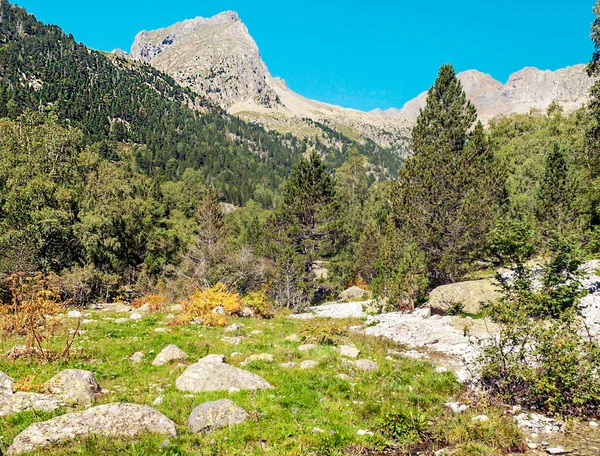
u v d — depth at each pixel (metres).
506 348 12.25
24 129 55.41
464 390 11.74
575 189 35.53
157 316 23.97
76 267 43.59
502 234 12.97
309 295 41.44
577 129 60.81
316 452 7.69
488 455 7.96
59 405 9.22
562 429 9.21
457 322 21.11
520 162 62.97
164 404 9.65
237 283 39.34
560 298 11.21
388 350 17.50
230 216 117.69
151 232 64.50
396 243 30.20
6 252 38.56
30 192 45.06
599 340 14.56
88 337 16.52
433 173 34.53
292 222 51.25
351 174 103.31
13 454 6.95
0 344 14.17
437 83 45.91
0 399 9.02
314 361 13.84
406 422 9.11
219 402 9.06
